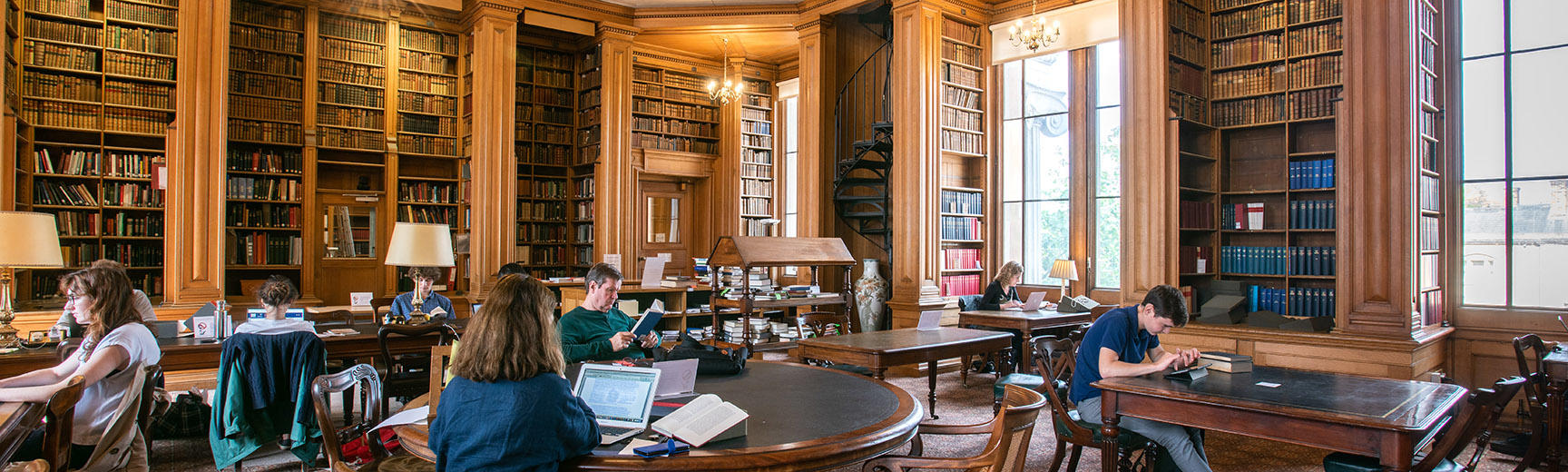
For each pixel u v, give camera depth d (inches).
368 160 397.7
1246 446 201.2
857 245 375.6
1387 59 229.6
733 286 334.3
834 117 380.2
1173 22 283.0
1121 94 287.3
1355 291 234.8
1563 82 237.9
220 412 158.7
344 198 386.6
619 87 401.4
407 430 103.7
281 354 161.9
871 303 342.6
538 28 416.2
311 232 374.3
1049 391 147.9
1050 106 353.1
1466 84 255.8
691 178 463.5
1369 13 233.3
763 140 479.5
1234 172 299.6
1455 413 136.9
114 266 138.5
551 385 86.5
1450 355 253.9
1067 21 338.3
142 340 137.3
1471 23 255.4
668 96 453.1
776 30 400.5
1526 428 217.2
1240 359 149.6
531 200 431.5
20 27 294.7
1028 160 361.4
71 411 112.5
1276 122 279.1
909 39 330.3
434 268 243.3
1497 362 245.6
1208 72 300.0
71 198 314.0
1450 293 255.3
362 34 389.7
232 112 358.6
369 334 205.3
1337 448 114.3
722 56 463.8
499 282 90.9
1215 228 295.6
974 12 354.6
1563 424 155.6
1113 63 331.3
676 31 403.9
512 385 85.4
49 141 315.3
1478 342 249.4
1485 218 251.3
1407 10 226.4
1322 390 131.7
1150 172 278.8
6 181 274.7
